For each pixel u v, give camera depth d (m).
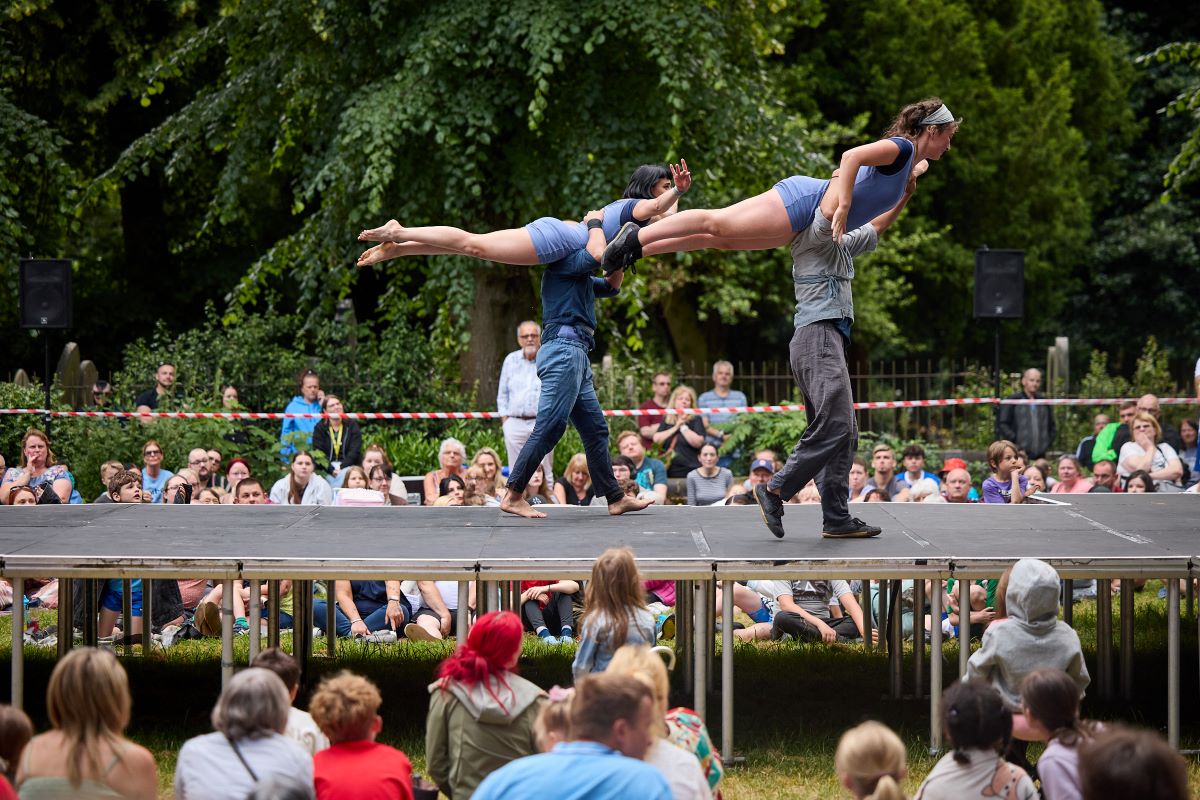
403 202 15.85
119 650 9.79
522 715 5.31
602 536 7.41
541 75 14.19
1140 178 29.61
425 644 9.88
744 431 14.23
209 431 13.44
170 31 21.92
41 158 19.94
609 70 15.72
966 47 25.36
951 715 4.54
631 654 4.42
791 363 7.10
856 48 25.47
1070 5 27.88
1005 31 26.84
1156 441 12.82
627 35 15.31
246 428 13.70
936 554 6.80
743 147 16.62
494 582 7.09
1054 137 26.12
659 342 26.47
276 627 8.88
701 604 6.72
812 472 7.06
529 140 15.80
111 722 4.46
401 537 7.41
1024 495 11.41
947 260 25.81
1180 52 16.14
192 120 16.78
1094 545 7.09
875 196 6.66
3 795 4.25
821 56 24.97
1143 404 13.56
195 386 15.14
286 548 7.01
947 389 20.08
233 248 24.50
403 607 10.22
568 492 11.05
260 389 15.59
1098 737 3.23
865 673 9.06
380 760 4.72
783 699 8.38
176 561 6.67
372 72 16.09
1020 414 14.99
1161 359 19.62
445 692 5.37
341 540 7.30
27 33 21.38
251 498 10.44
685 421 13.77
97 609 9.55
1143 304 30.12
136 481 10.40
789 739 7.42
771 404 16.36
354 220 15.56
